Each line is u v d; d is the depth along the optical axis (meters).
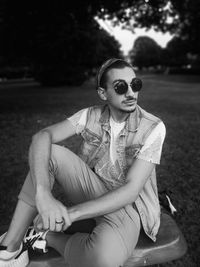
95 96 17.20
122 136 2.04
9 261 1.87
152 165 1.95
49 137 2.07
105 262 1.76
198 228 2.84
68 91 22.59
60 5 15.55
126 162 2.06
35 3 15.55
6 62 34.84
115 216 1.91
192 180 3.98
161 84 30.25
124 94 1.95
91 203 1.81
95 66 41.00
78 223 2.25
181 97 16.09
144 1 16.67
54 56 26.09
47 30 18.95
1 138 6.52
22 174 4.35
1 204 3.40
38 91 23.55
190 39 39.44
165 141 6.02
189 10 18.78
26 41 20.23
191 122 8.20
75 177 2.07
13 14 16.61
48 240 2.03
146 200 2.06
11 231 1.89
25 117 9.59
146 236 2.12
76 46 26.78
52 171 2.06
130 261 2.00
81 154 2.21
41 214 1.77
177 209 3.18
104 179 2.11
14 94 20.92
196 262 2.38
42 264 1.98
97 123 2.12
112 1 15.64
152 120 2.06
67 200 3.44
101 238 1.80
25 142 6.14
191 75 50.91
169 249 2.05
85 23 18.08
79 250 1.83
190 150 5.36
